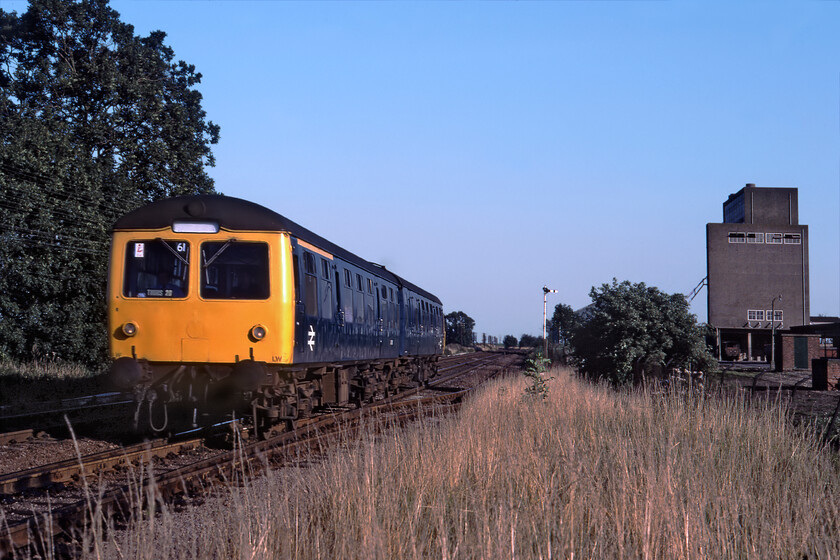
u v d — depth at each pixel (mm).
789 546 5672
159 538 5301
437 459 7340
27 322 25938
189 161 36156
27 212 25906
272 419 12828
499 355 81250
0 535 5637
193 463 9203
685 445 8430
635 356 22453
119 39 36125
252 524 5570
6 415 14391
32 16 34438
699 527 5539
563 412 12078
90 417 14375
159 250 11523
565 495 6469
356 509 5762
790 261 72562
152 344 11391
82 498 7383
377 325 19031
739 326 72062
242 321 11359
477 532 5289
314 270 13297
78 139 33531
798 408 15391
